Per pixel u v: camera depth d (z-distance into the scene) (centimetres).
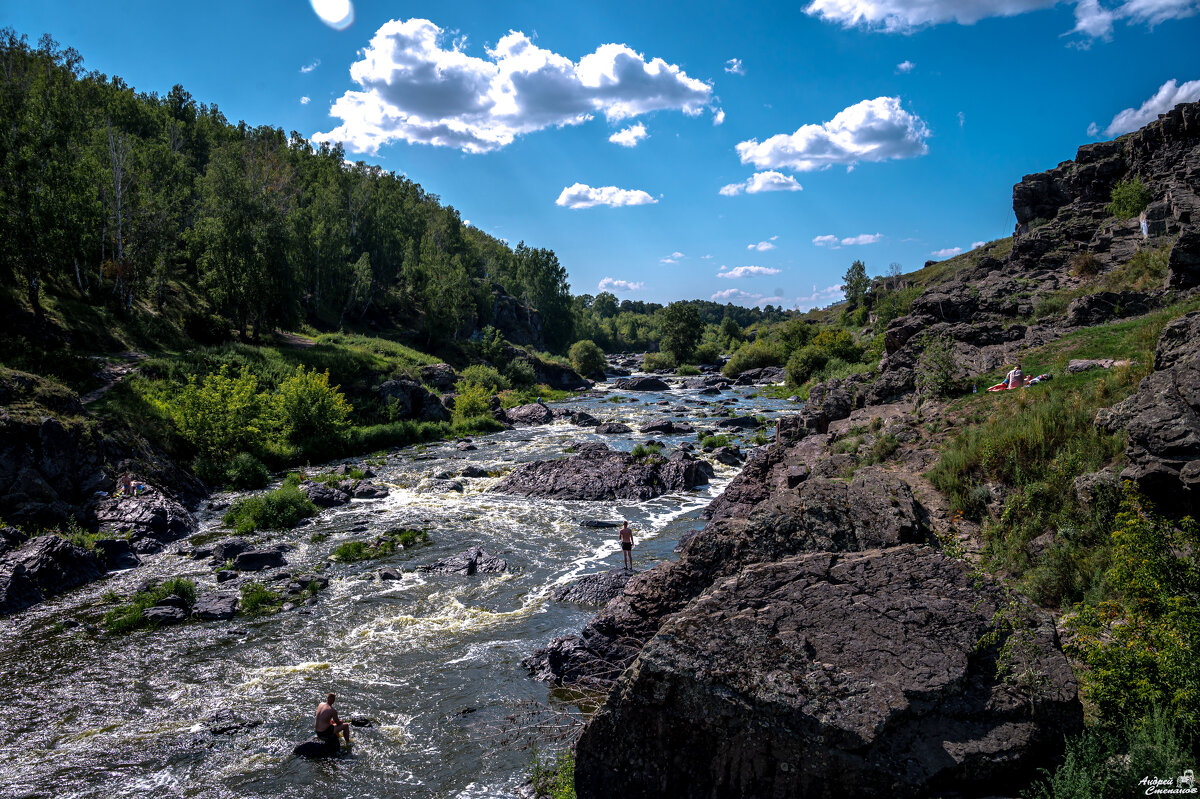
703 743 683
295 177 9744
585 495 3162
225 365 4112
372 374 5709
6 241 3969
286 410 4244
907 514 1012
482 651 1619
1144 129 4722
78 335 4397
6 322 3997
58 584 2059
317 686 1478
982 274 5038
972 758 624
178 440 3550
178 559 2359
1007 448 1569
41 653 1644
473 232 17462
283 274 5978
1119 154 5019
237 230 5712
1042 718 657
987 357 2436
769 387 7394
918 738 643
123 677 1527
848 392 2612
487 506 3062
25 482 2419
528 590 2019
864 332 8806
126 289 5225
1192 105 4397
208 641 1706
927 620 750
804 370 6806
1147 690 668
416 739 1270
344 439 4350
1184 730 633
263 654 1634
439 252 11194
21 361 3566
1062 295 3192
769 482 2416
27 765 1205
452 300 9019
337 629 1770
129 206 5759
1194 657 682
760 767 657
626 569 2019
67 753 1240
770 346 9112
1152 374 1405
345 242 9088
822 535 1042
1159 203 3656
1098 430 1448
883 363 3192
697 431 4803
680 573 1245
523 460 4075
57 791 1138
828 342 6975
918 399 2270
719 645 716
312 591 2027
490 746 1229
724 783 672
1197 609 725
